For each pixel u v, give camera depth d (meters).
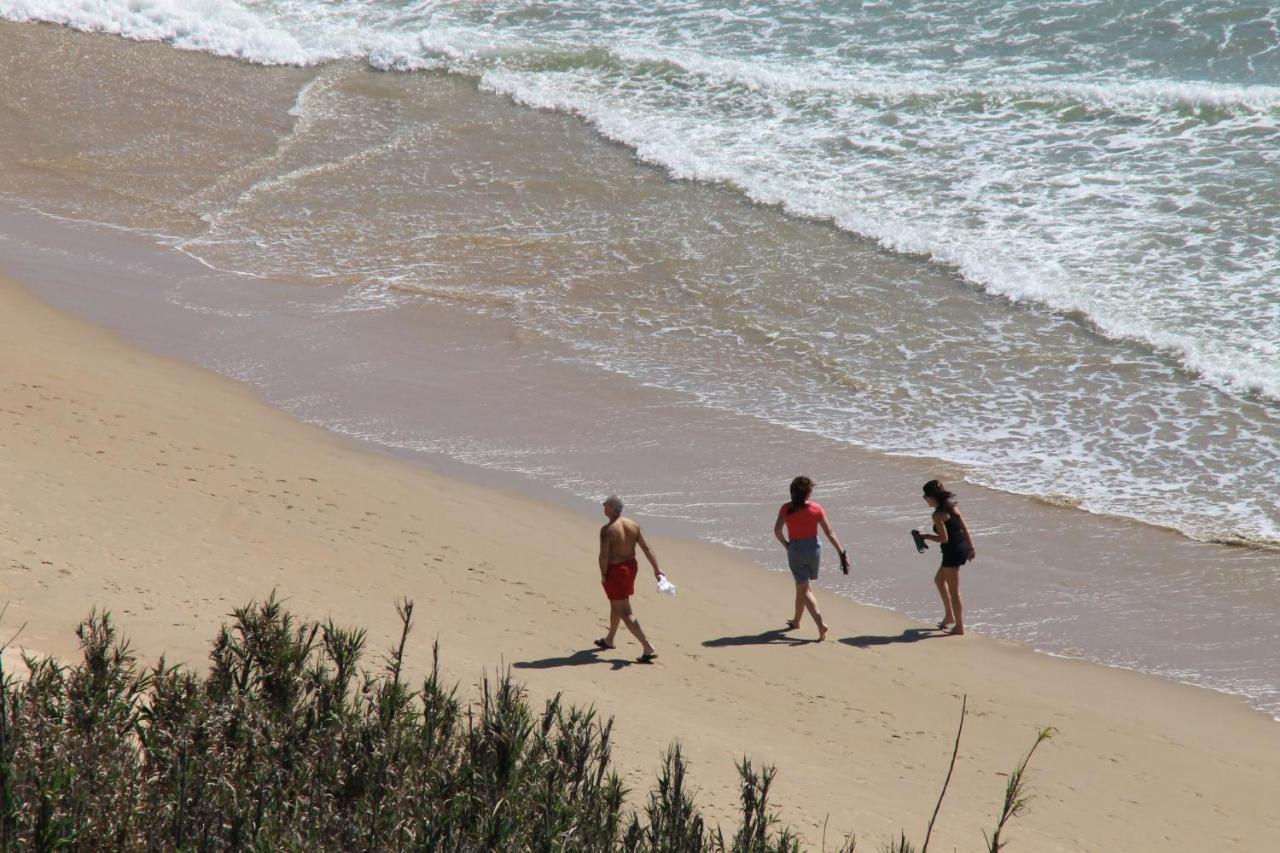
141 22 116.00
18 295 69.94
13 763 15.41
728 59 109.00
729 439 59.31
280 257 80.00
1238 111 92.81
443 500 52.25
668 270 78.44
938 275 76.69
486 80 108.00
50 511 42.78
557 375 65.56
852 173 90.62
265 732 17.86
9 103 101.00
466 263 79.75
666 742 32.59
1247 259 74.44
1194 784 35.19
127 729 17.64
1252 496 53.62
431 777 17.41
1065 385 63.88
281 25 119.56
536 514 51.97
